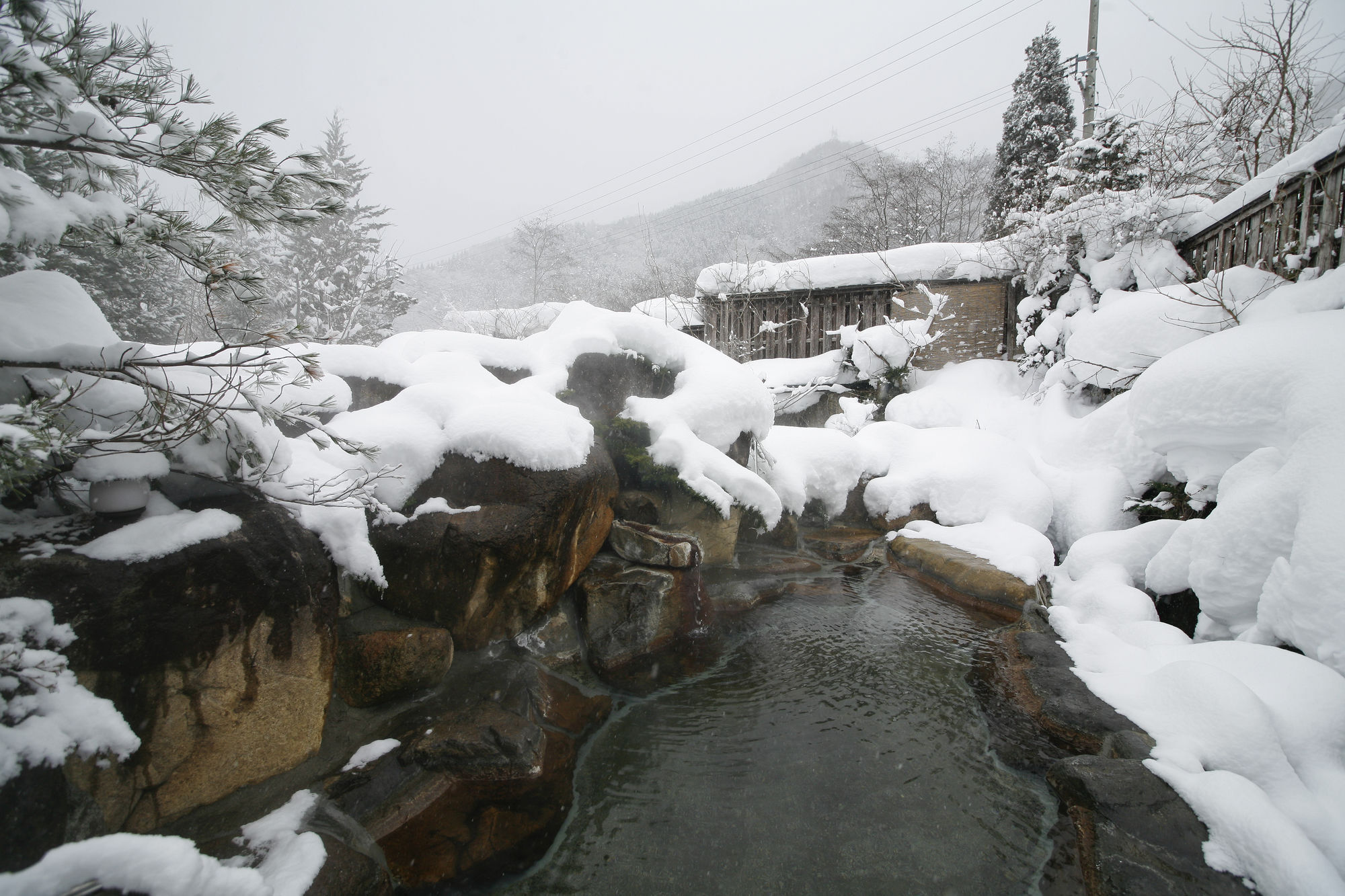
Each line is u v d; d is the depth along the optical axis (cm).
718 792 278
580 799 271
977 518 600
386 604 331
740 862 239
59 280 223
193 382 241
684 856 241
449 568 327
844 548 598
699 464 501
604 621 386
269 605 226
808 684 369
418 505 342
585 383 542
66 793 165
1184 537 385
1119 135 845
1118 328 633
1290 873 193
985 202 2494
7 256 239
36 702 167
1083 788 252
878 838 251
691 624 417
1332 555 273
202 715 207
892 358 905
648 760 300
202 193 203
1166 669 301
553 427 365
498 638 348
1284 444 341
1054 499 609
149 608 195
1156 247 727
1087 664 354
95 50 173
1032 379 861
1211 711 262
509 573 337
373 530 329
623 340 590
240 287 205
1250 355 372
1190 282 688
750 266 1146
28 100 165
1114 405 609
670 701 352
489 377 437
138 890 148
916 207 2312
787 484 627
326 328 1463
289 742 235
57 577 183
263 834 204
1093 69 1243
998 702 343
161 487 235
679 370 596
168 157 186
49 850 158
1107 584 438
